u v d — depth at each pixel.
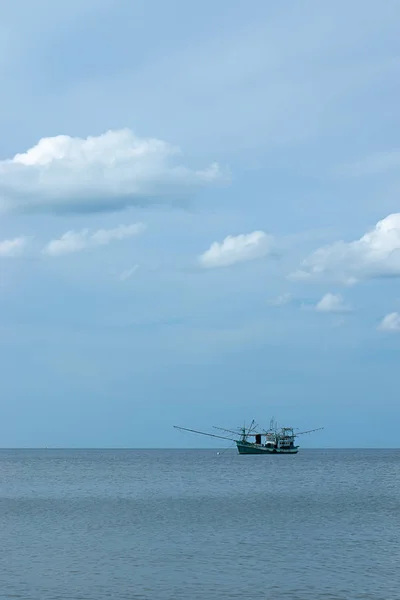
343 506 95.44
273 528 72.50
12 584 46.72
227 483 147.38
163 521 79.06
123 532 70.12
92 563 53.66
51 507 96.12
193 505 97.94
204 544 62.16
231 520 79.56
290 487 134.62
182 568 51.62
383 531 70.12
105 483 149.38
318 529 71.69
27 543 63.31
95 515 85.62
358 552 57.62
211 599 42.78
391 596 43.12
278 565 52.41
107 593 44.28
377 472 194.50
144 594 44.00
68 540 65.00
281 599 42.56
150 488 133.38
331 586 45.75
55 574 49.75
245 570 50.75
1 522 78.81
